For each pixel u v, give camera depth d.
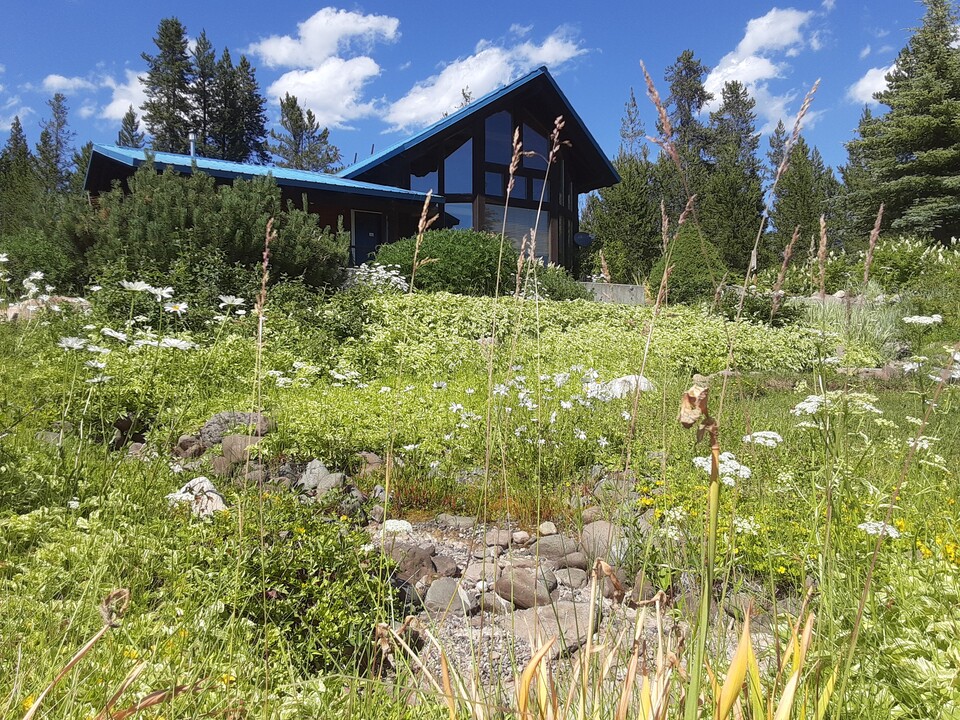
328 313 9.16
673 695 1.24
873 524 2.05
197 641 1.85
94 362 3.85
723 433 3.12
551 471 4.39
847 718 1.40
